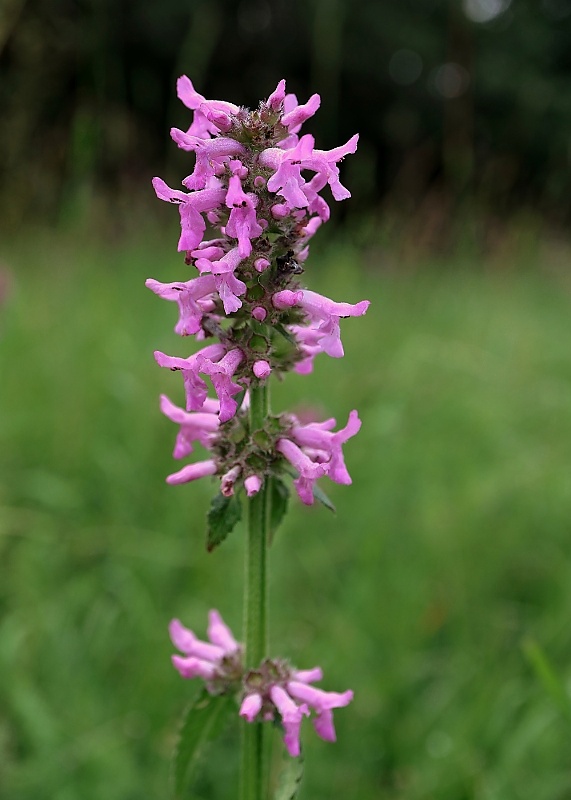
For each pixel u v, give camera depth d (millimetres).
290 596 375
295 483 235
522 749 305
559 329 776
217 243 232
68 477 453
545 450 472
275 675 243
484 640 355
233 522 240
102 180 911
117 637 357
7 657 326
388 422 462
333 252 783
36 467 454
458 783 302
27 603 359
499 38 1712
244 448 241
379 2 1796
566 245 1021
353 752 318
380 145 1889
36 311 631
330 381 544
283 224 231
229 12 1764
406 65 1883
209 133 239
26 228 799
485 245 933
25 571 370
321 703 240
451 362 564
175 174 984
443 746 317
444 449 499
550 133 1524
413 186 1035
